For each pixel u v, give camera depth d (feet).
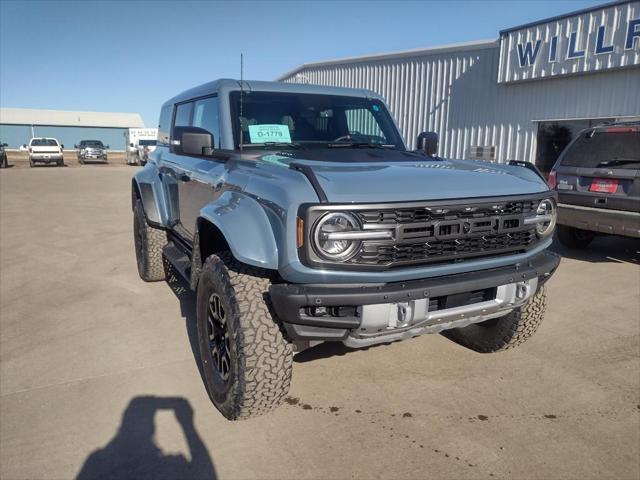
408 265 9.17
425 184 9.54
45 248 26.81
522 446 9.61
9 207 42.70
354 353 13.61
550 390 11.66
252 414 10.07
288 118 13.52
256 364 9.49
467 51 47.34
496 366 12.85
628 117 36.22
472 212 9.55
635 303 17.40
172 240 18.45
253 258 9.09
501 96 44.80
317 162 10.75
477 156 47.16
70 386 12.00
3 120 249.55
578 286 19.44
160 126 20.81
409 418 10.55
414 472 8.89
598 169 21.80
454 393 11.54
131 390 11.79
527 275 10.30
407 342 14.34
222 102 13.10
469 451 9.46
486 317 10.57
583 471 8.91
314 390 11.68
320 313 9.06
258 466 9.09
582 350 13.74
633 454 9.37
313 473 8.89
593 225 22.22
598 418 10.54
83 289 19.44
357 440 9.81
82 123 266.16
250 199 9.81
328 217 8.46
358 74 60.85
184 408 11.02
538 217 10.42
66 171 98.73
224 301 9.89
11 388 11.96
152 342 14.43
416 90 53.31
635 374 12.39
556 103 40.60
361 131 14.62
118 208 42.83
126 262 23.72
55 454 9.52
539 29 40.29
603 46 36.29
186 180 14.78
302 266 8.63
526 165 11.98
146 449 9.62
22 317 16.53
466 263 9.70
